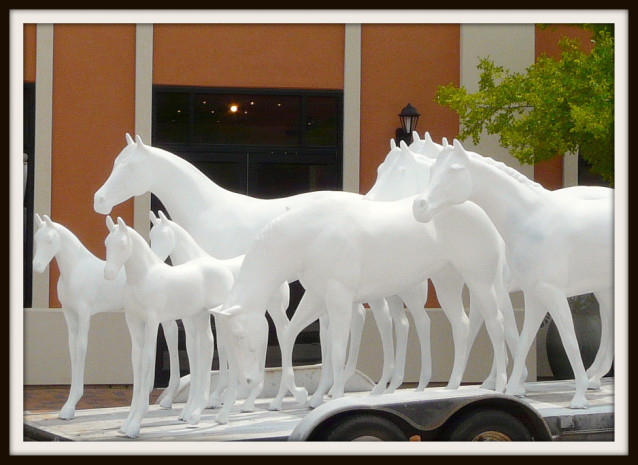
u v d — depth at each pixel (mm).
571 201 10539
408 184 10914
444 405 8836
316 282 10062
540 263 10227
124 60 15891
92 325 15586
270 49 16141
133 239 9812
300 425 8680
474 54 16312
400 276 10281
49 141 15727
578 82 13641
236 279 9891
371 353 15844
